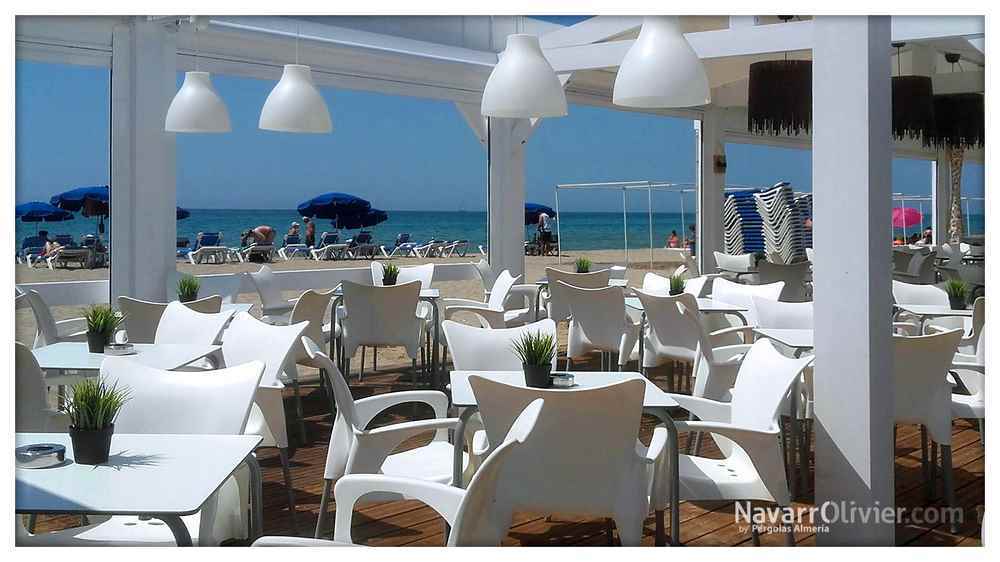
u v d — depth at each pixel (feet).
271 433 12.23
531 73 14.42
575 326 20.04
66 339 17.12
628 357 19.58
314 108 18.66
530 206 113.50
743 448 9.73
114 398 7.66
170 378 9.95
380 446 10.05
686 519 12.54
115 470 7.36
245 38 24.41
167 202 23.11
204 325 15.26
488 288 29.19
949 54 28.96
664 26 13.24
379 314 19.63
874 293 10.02
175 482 7.04
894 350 11.98
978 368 14.20
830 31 10.11
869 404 10.02
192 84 19.20
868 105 9.87
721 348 15.88
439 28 30.30
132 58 22.40
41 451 7.56
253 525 8.04
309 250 95.30
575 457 8.86
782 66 21.79
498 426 9.08
